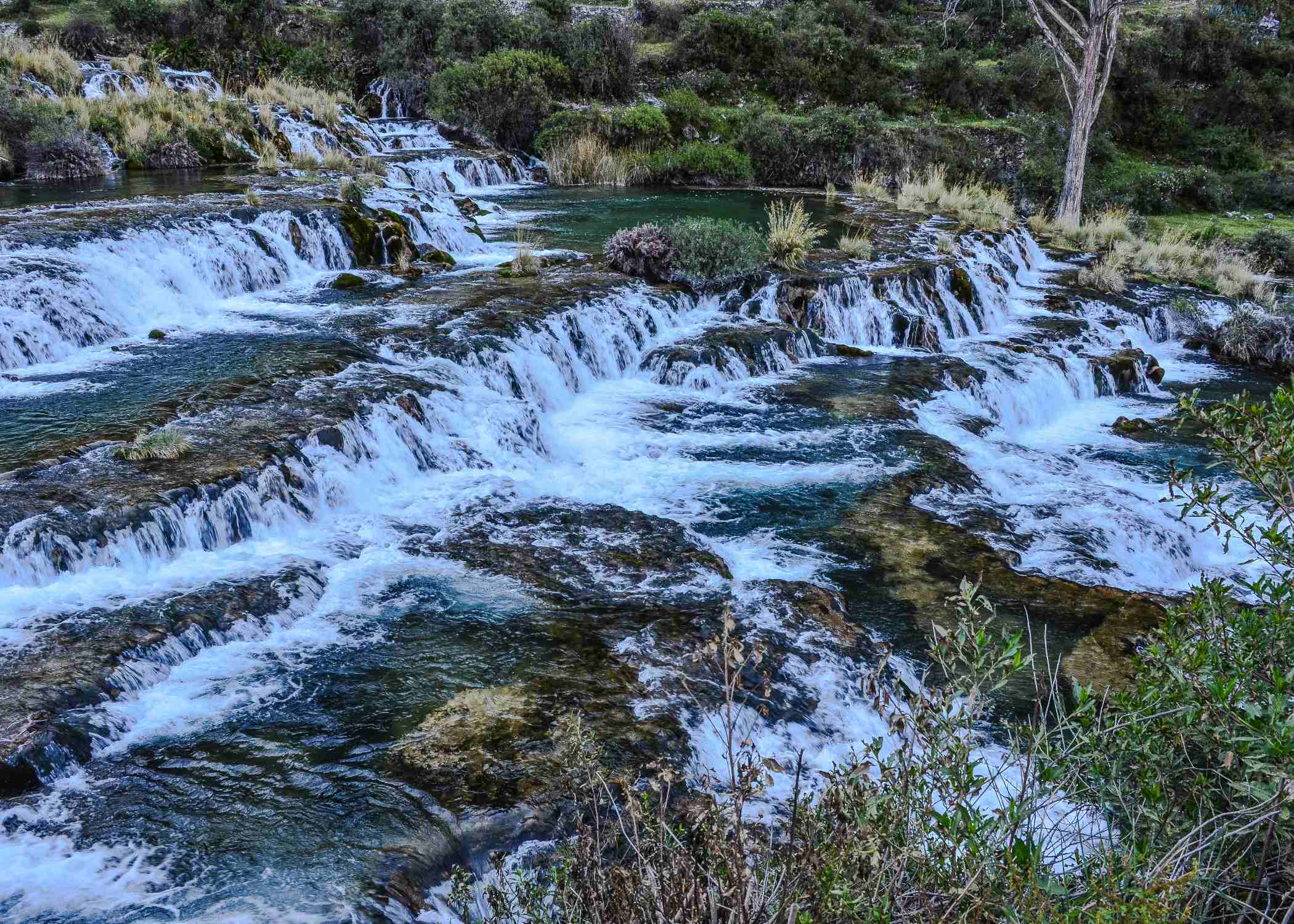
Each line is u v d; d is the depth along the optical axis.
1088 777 4.59
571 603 8.67
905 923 3.71
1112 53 30.17
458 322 14.52
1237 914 4.10
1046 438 15.16
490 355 13.57
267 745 6.58
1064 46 43.81
